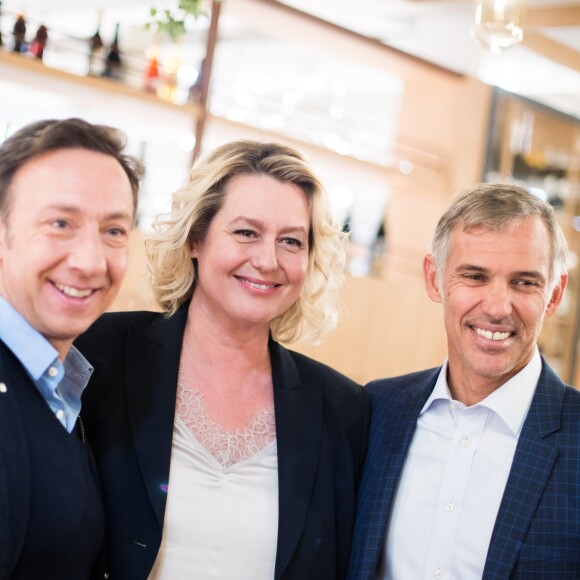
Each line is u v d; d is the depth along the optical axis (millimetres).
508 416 1884
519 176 5656
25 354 1543
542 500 1789
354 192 5855
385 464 2004
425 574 1872
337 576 1990
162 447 1863
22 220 1503
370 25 4973
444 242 1933
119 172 1575
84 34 4793
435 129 5676
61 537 1517
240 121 4461
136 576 1784
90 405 1893
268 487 1923
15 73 3768
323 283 2111
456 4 4559
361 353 5109
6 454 1456
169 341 2002
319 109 6559
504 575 1756
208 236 1975
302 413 2023
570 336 5891
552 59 4699
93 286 1548
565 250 1952
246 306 1936
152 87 4250
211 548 1839
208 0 4289
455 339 1914
